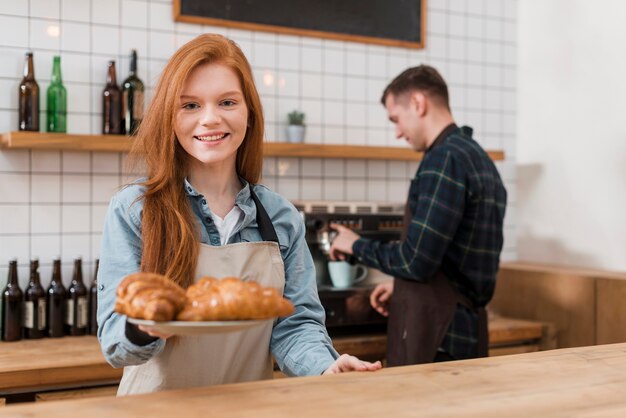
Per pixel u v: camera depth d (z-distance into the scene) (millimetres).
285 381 1056
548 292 2963
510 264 3336
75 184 2678
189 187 1360
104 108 2617
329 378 1079
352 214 2719
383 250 2354
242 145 1457
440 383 1051
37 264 2486
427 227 2215
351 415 883
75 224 2674
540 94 3451
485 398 971
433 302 2295
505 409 921
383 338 2572
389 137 3275
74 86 2662
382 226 2777
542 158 3443
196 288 952
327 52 3127
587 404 950
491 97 3521
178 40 2834
